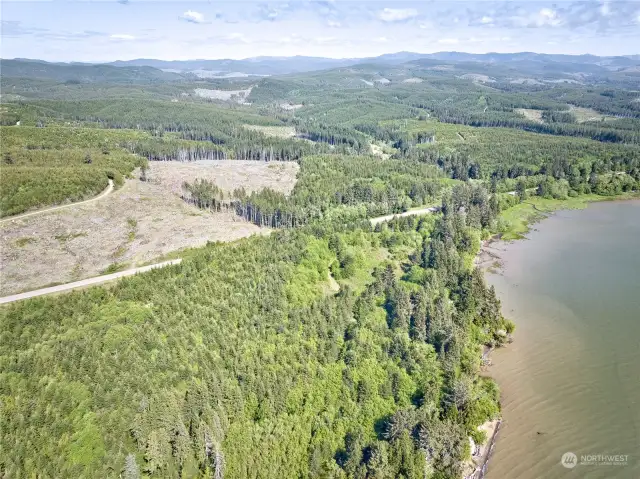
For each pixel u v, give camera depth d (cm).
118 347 9588
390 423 9044
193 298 11275
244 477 8131
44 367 8831
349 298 12762
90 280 12800
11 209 15575
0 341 9538
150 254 14500
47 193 16750
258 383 9469
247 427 8831
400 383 10244
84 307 10794
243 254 13575
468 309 12838
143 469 7762
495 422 9875
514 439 9406
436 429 8775
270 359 10131
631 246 18788
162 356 9450
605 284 15462
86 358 9050
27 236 14562
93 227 15812
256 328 10906
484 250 18850
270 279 12381
